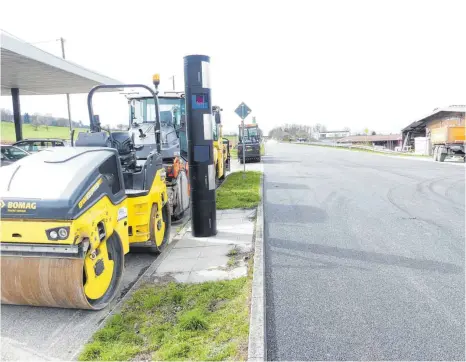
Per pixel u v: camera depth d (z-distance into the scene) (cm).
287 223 825
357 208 970
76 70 1444
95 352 358
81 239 398
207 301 446
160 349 356
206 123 705
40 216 387
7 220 393
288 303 447
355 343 364
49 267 401
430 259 585
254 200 1055
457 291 472
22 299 416
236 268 554
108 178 473
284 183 1503
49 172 423
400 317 411
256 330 372
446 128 2534
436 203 1030
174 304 447
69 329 407
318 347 359
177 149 925
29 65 1278
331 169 2069
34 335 396
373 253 617
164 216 684
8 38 1068
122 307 445
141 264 610
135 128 943
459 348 353
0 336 394
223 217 879
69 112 2255
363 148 4922
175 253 632
